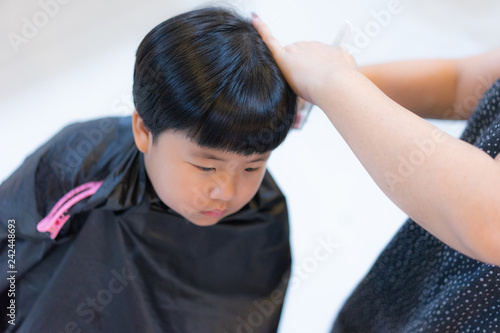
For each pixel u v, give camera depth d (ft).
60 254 2.62
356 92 1.69
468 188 1.45
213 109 1.93
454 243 1.56
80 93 5.29
